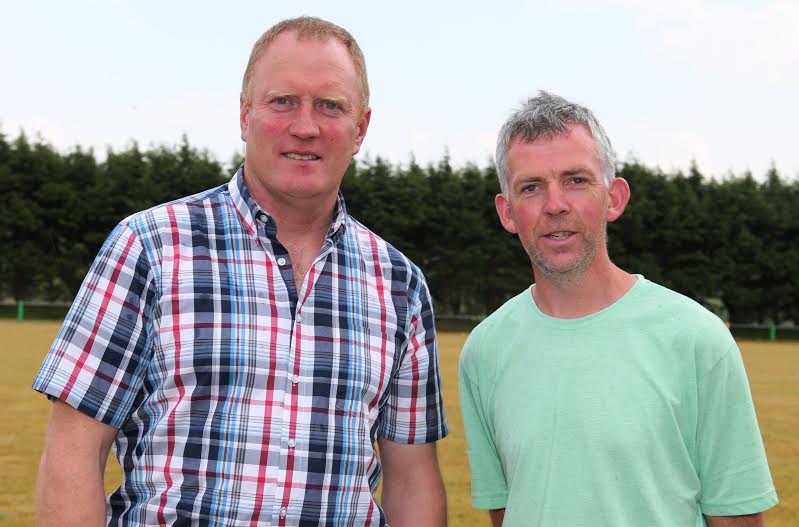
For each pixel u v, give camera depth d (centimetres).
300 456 223
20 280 4128
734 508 233
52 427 222
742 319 4325
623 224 4259
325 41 240
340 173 242
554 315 257
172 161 4428
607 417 236
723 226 4222
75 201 4112
